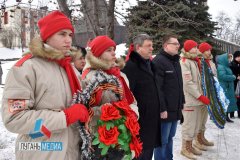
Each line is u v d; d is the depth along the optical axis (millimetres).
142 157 3689
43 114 2016
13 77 2023
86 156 2188
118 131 2352
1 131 5863
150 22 11164
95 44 2824
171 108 4297
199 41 12078
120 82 2725
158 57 4391
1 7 6418
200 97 4953
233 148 5695
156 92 3775
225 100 5301
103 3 6176
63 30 2205
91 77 2654
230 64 8477
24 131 1996
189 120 5094
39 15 7547
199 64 5238
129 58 3740
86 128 2221
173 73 4359
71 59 2369
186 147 5145
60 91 2154
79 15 6613
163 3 11633
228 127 7309
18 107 1980
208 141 5824
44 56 2125
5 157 4551
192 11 11914
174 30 11195
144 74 3699
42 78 2090
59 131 2111
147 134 3658
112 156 2311
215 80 5336
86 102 2305
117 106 2438
